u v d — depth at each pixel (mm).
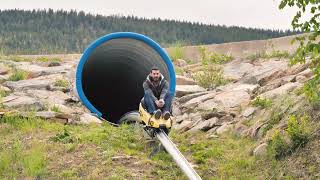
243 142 11695
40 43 93812
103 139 12062
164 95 12086
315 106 10805
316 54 8727
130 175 10320
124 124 13773
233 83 16609
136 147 11859
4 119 12977
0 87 16062
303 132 10180
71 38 106125
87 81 17766
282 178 9633
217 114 13406
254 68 17828
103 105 18359
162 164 10859
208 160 11148
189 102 15141
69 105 15570
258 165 10414
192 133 12945
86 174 10406
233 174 10406
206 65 18812
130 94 17781
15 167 10742
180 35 110250
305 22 8375
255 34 104312
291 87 13109
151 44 15375
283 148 10250
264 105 12805
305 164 9625
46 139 11953
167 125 11742
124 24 116750
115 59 17375
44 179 10305
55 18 107688
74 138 11867
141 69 16891
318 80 9109
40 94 15789
